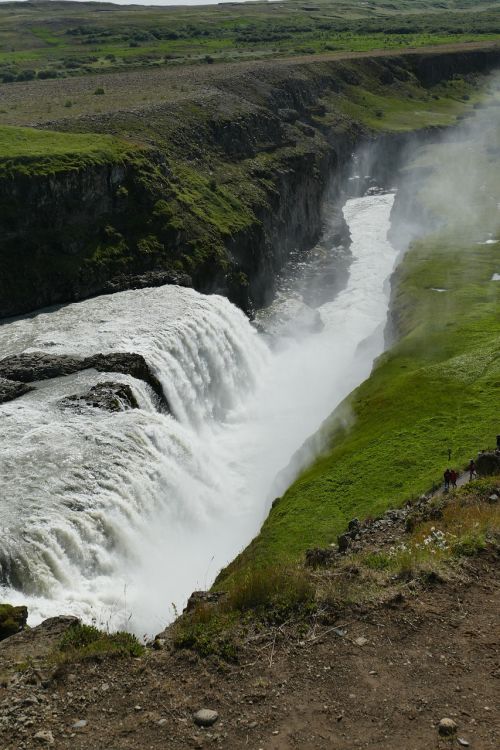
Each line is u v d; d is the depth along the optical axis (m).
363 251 127.75
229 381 75.88
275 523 45.09
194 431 67.25
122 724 18.86
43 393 55.19
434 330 77.75
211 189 103.12
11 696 19.97
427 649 21.09
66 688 20.36
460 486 40.53
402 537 33.38
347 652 21.09
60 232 79.81
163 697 19.81
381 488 46.88
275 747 17.77
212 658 21.22
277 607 23.20
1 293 73.50
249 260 99.62
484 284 91.50
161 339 66.81
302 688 19.77
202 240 90.50
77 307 75.94
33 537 38.25
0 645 23.34
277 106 150.00
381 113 184.50
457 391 61.75
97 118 106.06
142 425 51.97
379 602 23.25
